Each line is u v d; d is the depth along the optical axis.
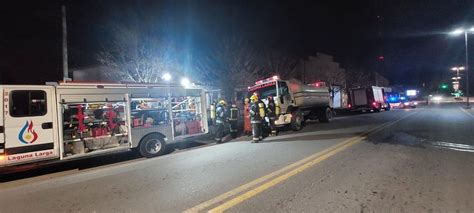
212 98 13.84
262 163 7.32
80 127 8.08
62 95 7.78
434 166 6.57
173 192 5.44
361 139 10.45
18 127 7.12
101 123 8.51
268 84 13.85
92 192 5.71
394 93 35.50
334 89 36.97
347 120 19.16
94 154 8.24
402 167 6.53
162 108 9.75
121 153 10.23
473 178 5.65
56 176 7.33
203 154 9.05
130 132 8.89
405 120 17.59
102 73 22.28
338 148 8.86
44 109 7.50
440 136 10.76
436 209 4.27
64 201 5.29
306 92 15.60
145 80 19.75
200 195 5.20
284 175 6.14
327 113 18.00
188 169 7.12
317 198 4.82
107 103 8.60
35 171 8.05
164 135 9.62
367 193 4.97
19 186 6.52
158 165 7.84
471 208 4.28
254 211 4.40
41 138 7.42
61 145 7.66
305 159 7.54
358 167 6.61
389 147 8.84
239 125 17.80
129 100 8.97
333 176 5.98
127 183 6.20
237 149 9.56
